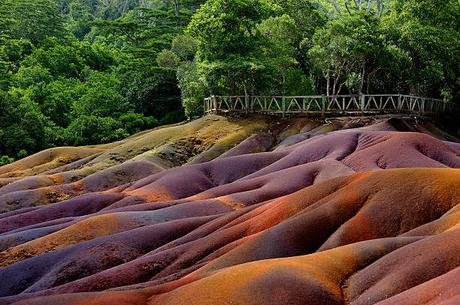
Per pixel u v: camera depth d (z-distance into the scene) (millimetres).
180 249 23938
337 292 15219
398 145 37812
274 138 54531
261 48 60000
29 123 69938
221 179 41688
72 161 57875
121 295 16141
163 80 81688
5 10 113750
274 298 14477
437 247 15133
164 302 15305
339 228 20641
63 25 139250
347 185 23156
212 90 65312
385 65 54844
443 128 56812
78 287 22328
